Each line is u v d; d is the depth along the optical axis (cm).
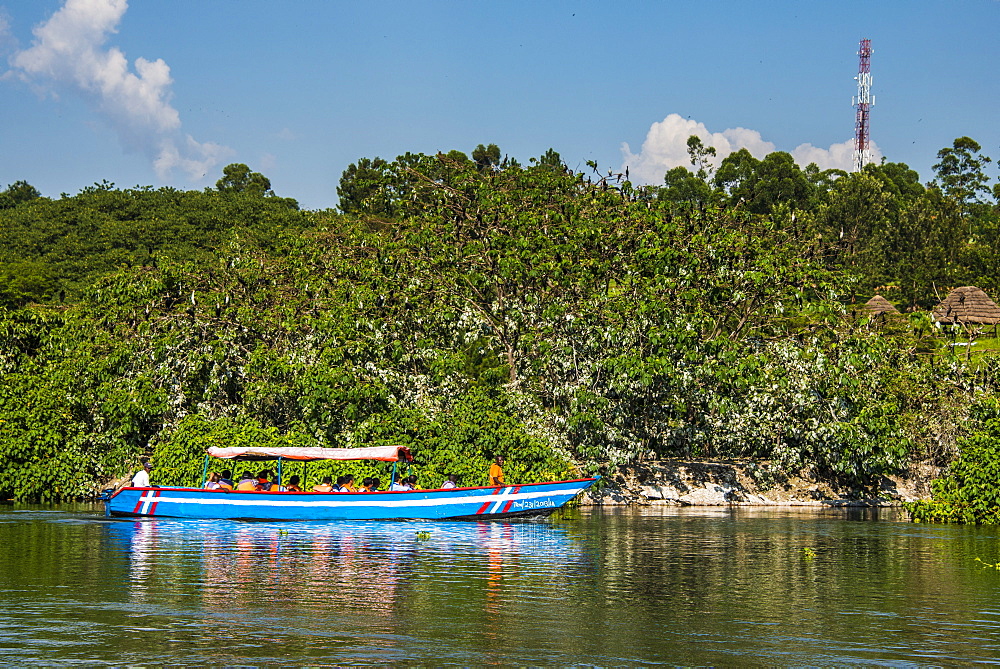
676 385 3184
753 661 1270
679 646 1334
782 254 3403
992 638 1387
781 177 11588
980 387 3391
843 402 3297
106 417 3172
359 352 3123
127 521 2620
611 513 3019
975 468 2877
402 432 3111
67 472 3061
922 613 1545
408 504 2675
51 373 3206
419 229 3531
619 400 3272
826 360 3231
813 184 12606
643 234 3366
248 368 3112
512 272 3288
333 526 2572
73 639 1339
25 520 2623
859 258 8025
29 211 8762
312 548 2177
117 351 3169
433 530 2516
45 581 1734
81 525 2536
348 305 3222
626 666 1242
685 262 3244
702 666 1245
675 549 2222
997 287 7325
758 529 2622
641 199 3525
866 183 9819
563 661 1261
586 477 3247
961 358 3512
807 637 1387
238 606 1545
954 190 14662
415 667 1229
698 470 3494
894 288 7538
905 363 3531
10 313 3497
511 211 3488
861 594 1697
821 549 2247
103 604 1551
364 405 3130
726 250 3281
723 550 2212
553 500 2852
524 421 3222
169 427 3119
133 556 2030
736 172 11881
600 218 3538
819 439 3284
